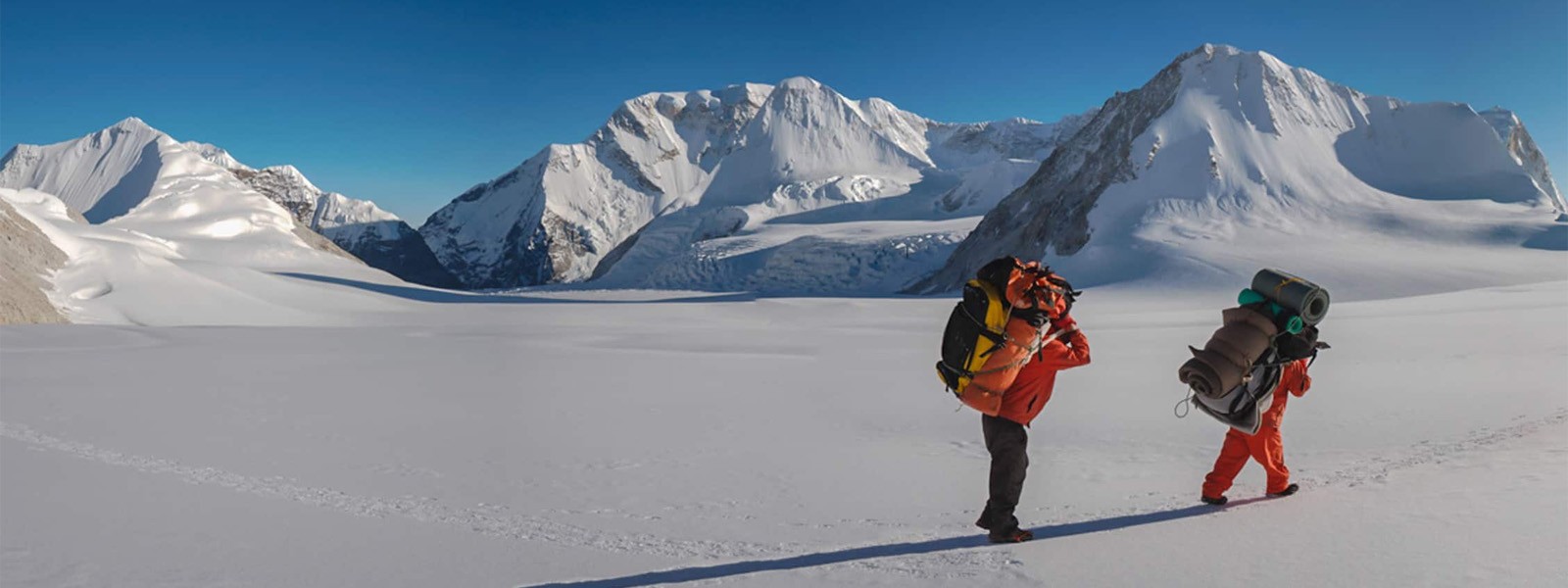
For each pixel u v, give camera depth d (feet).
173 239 529.86
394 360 78.89
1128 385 52.60
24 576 15.16
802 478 27.55
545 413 44.19
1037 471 27.58
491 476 27.96
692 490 25.81
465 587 14.38
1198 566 12.87
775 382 58.34
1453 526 13.83
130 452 31.65
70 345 92.48
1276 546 13.67
